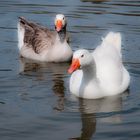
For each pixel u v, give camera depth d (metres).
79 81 13.99
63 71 16.22
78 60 13.36
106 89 13.92
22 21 19.05
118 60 14.75
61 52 17.28
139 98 13.70
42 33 18.39
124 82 14.30
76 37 18.69
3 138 11.12
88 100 13.66
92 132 11.54
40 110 12.66
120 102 13.45
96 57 14.69
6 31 19.50
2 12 21.44
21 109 12.69
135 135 11.33
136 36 18.66
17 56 17.58
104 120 12.20
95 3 22.67
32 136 11.24
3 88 14.20
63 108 12.90
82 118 12.29
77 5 22.33
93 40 18.38
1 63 16.62
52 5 22.33
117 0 23.28
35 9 21.81
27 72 15.87
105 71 14.24
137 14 21.09
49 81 15.02
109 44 15.16
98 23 19.95
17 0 23.03
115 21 20.20
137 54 17.12
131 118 12.28
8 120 12.02
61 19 17.48
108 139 11.20
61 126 11.80
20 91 14.01
